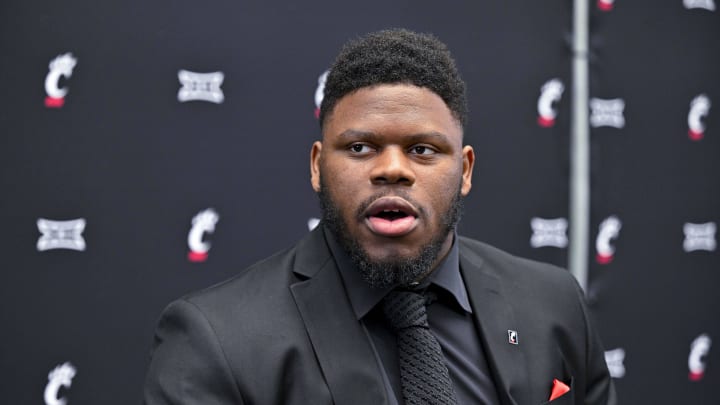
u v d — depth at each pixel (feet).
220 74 13.60
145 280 13.28
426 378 6.89
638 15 15.87
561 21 15.26
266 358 6.89
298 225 14.03
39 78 12.75
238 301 7.32
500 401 7.45
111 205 13.11
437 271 7.60
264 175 13.87
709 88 16.52
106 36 13.05
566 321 8.47
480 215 14.88
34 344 12.75
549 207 15.24
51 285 12.85
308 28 14.02
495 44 14.93
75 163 12.94
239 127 13.73
